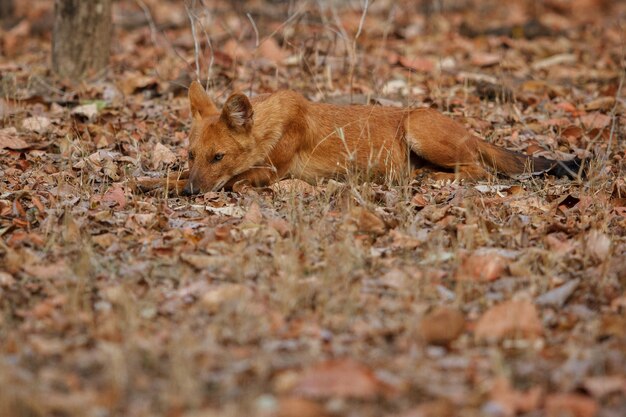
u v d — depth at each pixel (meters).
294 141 12.50
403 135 12.90
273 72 17.80
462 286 8.65
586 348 7.51
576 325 7.95
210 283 8.81
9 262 9.08
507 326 7.74
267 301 8.38
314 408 6.39
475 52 20.41
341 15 24.17
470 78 17.53
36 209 10.83
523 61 19.75
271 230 9.95
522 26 22.69
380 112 12.99
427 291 8.56
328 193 11.17
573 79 18.34
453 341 7.64
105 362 7.08
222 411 6.49
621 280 8.77
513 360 7.38
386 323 7.96
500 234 10.04
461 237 9.83
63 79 17.17
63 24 17.19
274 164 12.48
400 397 6.74
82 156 12.92
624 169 12.91
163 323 7.91
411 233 9.99
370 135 12.76
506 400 6.61
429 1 26.25
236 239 9.82
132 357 7.18
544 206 11.15
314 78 16.38
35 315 8.05
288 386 6.81
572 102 16.34
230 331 7.72
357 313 8.20
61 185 11.54
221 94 15.56
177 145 14.08
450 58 19.67
